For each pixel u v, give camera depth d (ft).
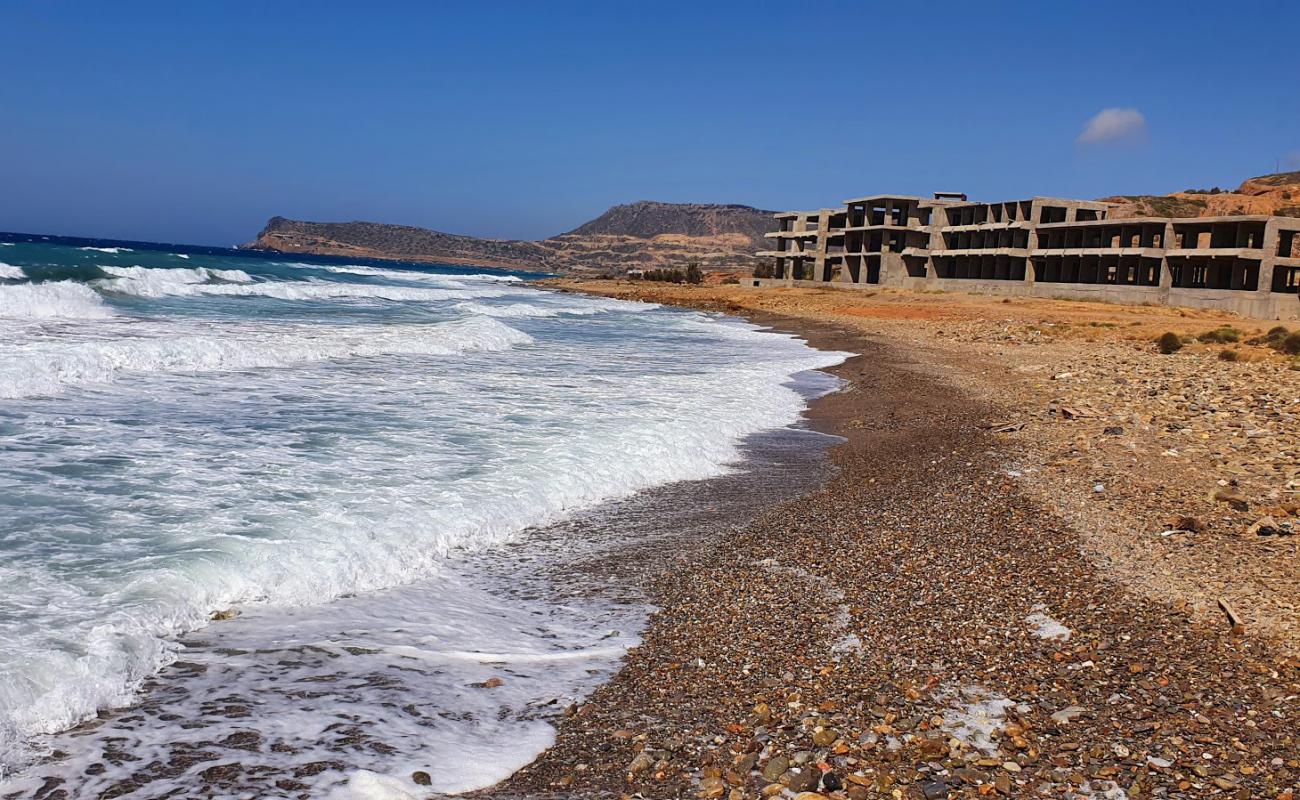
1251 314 162.81
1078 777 14.75
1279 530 28.50
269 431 39.42
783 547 29.66
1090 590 23.94
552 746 16.49
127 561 22.38
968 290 236.84
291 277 194.08
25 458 31.58
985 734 16.43
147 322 77.05
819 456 45.96
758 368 82.58
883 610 23.58
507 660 20.42
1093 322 138.31
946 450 45.83
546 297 230.48
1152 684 18.20
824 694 18.43
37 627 18.25
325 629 21.15
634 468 39.04
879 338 125.08
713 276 388.16
